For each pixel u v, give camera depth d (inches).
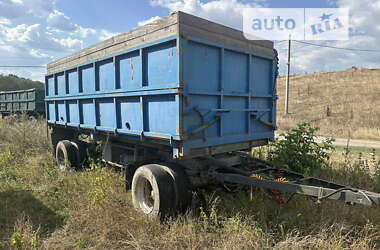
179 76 139.3
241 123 176.1
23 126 429.7
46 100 326.3
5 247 133.4
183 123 143.3
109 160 246.4
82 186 211.6
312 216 153.8
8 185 215.3
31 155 339.9
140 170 167.5
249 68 177.5
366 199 113.4
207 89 153.6
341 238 128.6
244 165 195.0
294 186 137.9
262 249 126.2
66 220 161.6
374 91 1259.2
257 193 173.2
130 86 179.0
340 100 1198.9
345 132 616.4
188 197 161.3
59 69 281.9
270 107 198.2
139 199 172.1
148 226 147.6
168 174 161.2
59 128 323.9
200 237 136.6
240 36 171.5
